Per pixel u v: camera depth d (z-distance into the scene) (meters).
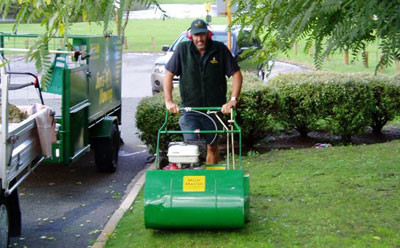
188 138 6.18
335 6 3.35
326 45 3.46
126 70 24.22
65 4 3.05
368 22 3.21
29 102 8.56
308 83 10.24
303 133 11.05
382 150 9.24
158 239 5.46
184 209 5.28
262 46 4.37
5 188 4.96
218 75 6.26
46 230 6.37
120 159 10.14
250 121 9.93
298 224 5.70
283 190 6.97
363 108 10.27
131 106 15.70
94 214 6.97
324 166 8.23
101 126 8.89
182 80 6.32
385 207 6.09
